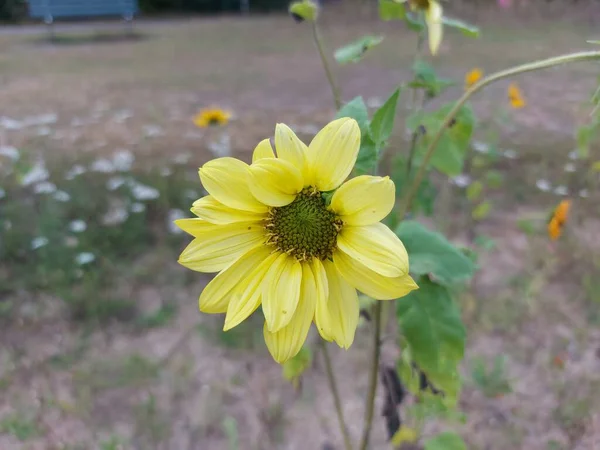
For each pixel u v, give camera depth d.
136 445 0.44
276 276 0.19
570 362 0.50
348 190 0.18
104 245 0.65
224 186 0.19
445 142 0.29
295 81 1.54
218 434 0.45
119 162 0.79
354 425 0.46
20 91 1.47
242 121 1.14
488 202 0.68
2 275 0.61
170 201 0.75
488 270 0.62
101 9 2.85
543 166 0.84
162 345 0.53
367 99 1.29
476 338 0.53
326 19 2.92
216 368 0.51
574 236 0.67
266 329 0.19
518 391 0.48
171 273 0.63
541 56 1.65
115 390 0.49
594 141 0.92
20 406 0.47
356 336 0.53
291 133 0.19
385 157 0.73
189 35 2.68
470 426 0.45
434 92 0.28
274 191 0.19
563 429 0.45
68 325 0.56
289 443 0.45
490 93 1.26
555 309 0.56
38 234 0.65
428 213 0.33
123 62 1.94
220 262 0.20
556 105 1.18
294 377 0.31
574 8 2.54
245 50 2.15
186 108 1.27
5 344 0.53
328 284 0.19
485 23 2.45
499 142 0.94
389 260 0.18
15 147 0.96
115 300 0.58
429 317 0.23
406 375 0.29
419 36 0.28
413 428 0.41
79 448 0.43
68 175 0.79
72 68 1.83
